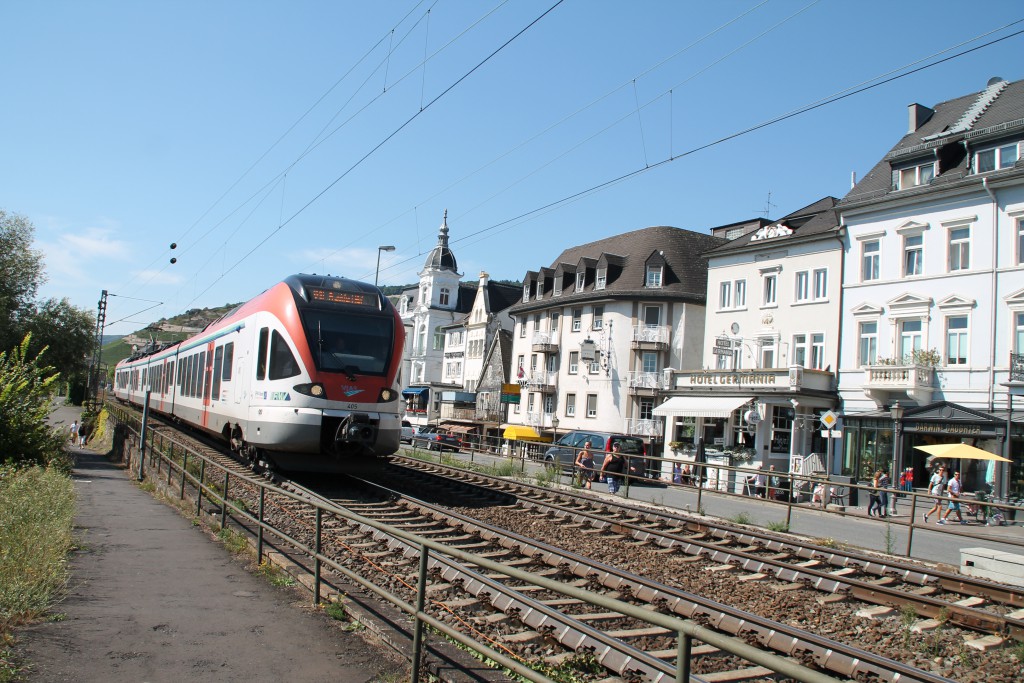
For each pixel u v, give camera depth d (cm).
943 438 2731
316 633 638
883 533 1717
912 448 2802
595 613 798
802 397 3095
